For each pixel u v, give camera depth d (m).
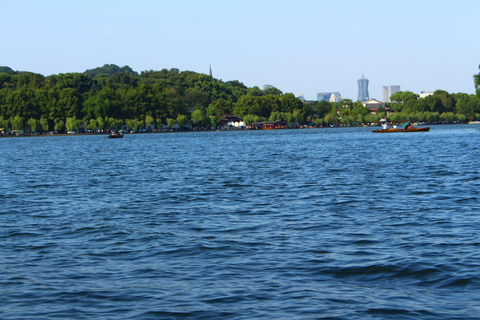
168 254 19.27
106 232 23.41
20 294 15.01
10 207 31.12
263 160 67.31
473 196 32.12
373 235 21.89
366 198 32.34
